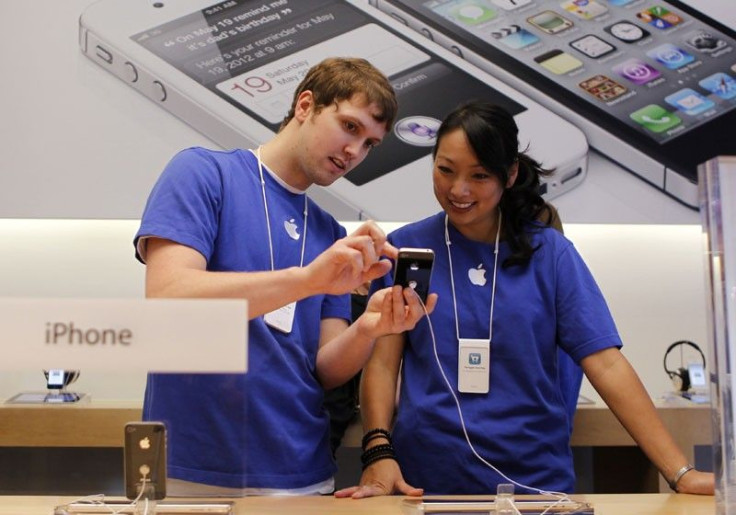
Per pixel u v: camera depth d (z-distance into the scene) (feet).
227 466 3.47
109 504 3.56
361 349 5.20
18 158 9.04
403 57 9.33
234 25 9.26
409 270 4.69
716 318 3.63
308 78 5.49
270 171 5.47
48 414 3.51
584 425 7.19
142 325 2.98
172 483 3.50
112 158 9.07
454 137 5.45
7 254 9.44
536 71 9.32
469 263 5.79
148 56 9.09
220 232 5.16
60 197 9.04
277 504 4.46
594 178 9.23
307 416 5.16
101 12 9.13
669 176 9.21
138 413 3.47
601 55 9.38
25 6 9.10
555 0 9.49
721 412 3.65
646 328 9.80
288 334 5.20
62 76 9.09
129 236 9.53
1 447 3.58
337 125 5.24
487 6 9.45
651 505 4.57
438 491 5.42
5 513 3.61
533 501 4.29
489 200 5.54
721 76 9.36
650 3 9.51
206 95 9.09
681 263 9.84
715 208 3.61
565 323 5.71
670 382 9.74
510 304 5.64
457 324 5.62
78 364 2.96
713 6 9.49
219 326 2.98
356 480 7.72
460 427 5.42
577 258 5.87
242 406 3.42
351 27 9.36
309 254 5.49
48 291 9.43
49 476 3.64
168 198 4.95
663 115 9.29
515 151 5.56
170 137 9.09
